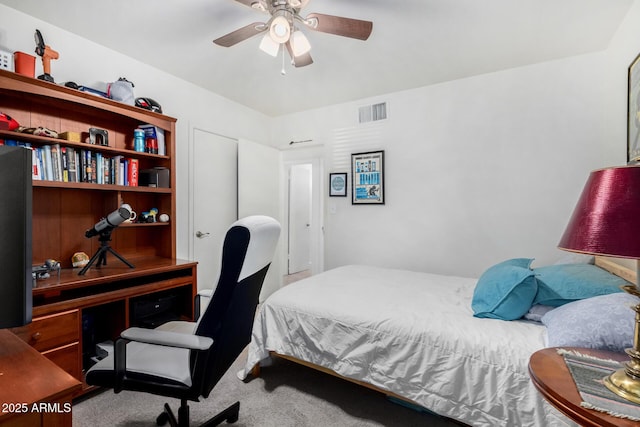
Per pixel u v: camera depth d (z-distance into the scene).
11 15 1.89
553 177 2.58
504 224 2.78
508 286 1.54
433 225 3.10
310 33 2.20
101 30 2.15
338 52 2.46
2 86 1.63
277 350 1.91
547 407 1.15
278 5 1.68
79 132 2.20
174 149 2.57
